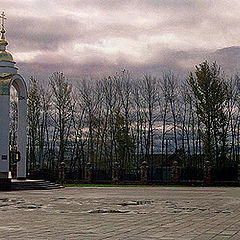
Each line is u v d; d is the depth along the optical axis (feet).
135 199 100.17
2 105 139.64
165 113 251.39
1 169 137.39
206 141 218.18
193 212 70.79
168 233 46.34
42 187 144.25
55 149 252.42
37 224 54.44
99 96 261.24
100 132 250.98
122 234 45.52
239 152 231.91
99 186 174.19
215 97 215.92
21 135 151.53
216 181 182.70
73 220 58.95
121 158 244.01
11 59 146.72
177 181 187.42
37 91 244.83
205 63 217.77
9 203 88.53
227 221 58.08
